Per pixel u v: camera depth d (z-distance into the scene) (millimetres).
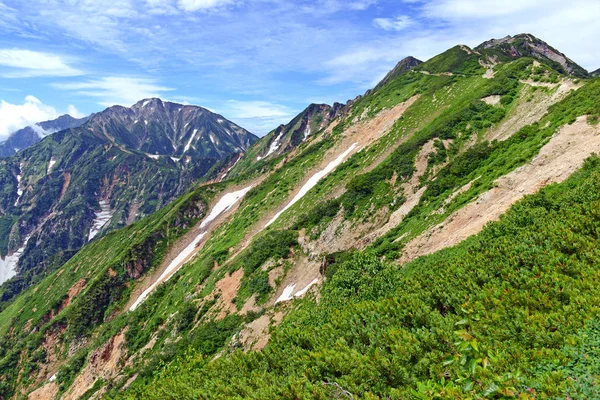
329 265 51219
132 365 67875
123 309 110250
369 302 17406
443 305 16344
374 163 91438
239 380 13742
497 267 16750
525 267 15938
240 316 59625
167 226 132375
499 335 11695
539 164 38875
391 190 69000
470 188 45125
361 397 10688
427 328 13844
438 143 71938
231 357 17219
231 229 111250
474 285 15742
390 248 44594
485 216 36156
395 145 92312
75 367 84000
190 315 70062
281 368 15320
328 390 11414
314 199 91438
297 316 28844
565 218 19562
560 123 43656
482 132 70375
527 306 12906
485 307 13891
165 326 71938
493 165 47438
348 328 15805
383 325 14820
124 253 122375
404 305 15758
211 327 58531
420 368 11188
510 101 73500
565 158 35500
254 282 65625
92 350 83125
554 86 65625
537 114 61375
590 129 37875
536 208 25219
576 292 12508
